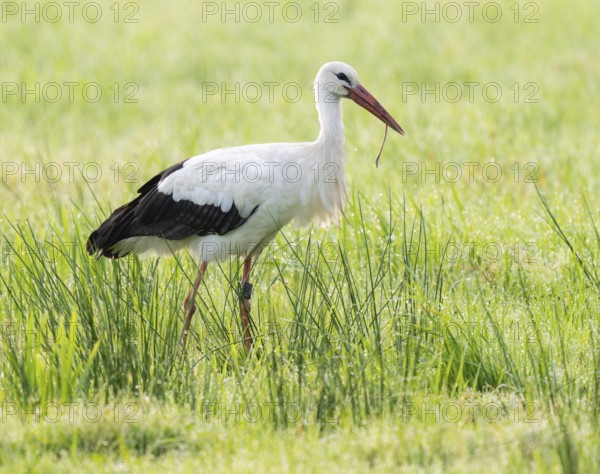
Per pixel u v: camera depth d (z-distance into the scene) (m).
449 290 10.56
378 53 26.72
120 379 8.95
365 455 7.58
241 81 24.47
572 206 13.65
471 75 24.08
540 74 23.66
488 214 13.77
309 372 9.00
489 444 7.68
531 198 14.45
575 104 20.58
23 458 7.57
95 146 19.06
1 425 8.04
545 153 16.89
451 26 29.33
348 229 12.71
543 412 8.24
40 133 20.11
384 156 16.94
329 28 29.66
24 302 10.46
